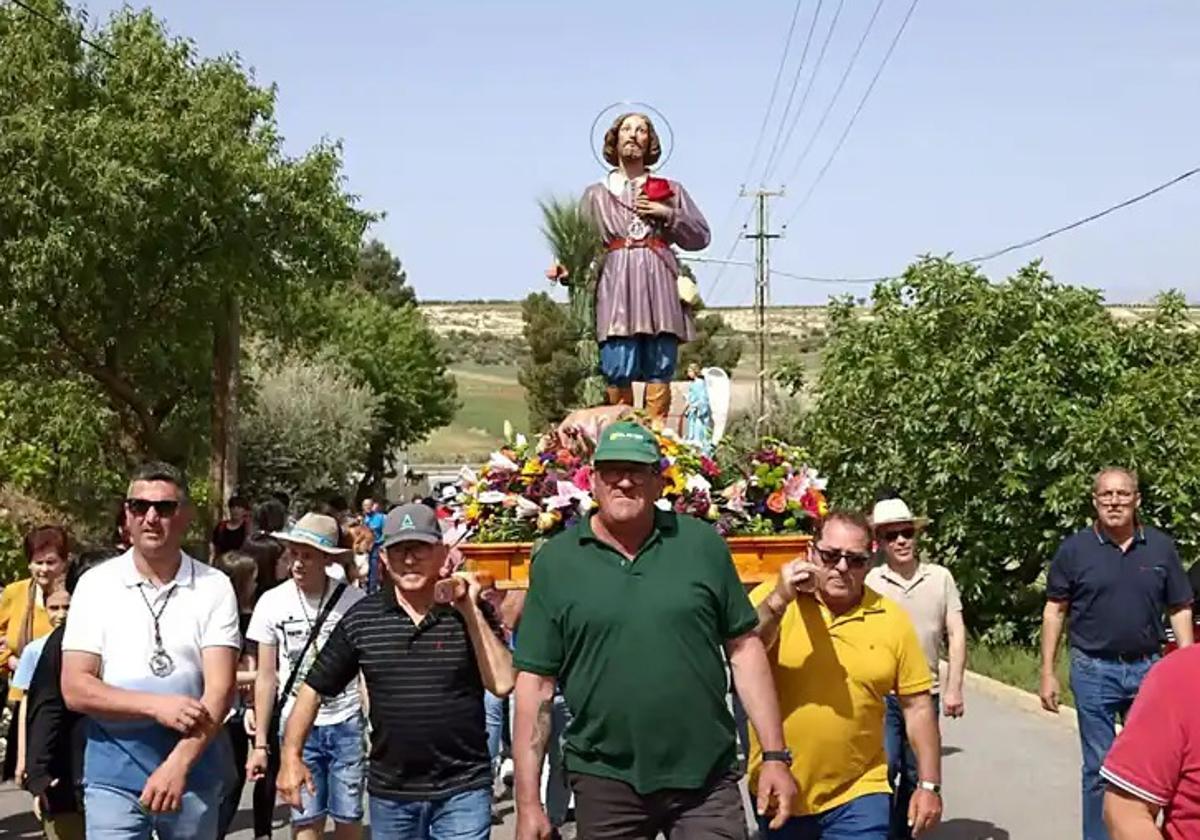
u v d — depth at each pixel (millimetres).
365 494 44000
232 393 28828
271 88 28000
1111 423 18125
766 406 37781
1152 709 3645
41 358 27578
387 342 57500
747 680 5445
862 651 5977
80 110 25469
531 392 72125
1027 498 19047
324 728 7422
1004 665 17281
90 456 25422
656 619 5219
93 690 5547
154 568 5758
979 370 19172
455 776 6074
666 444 9031
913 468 19547
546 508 8883
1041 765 11820
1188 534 18406
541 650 5367
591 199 10898
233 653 5809
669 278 10836
